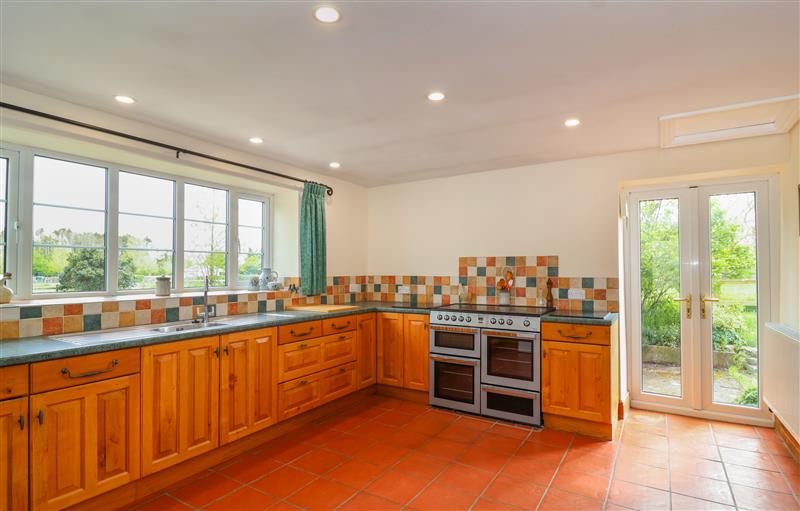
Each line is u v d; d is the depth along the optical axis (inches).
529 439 128.6
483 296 176.4
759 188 139.6
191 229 144.5
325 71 87.6
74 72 87.0
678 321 152.9
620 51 79.1
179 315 126.6
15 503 75.3
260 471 108.3
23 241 104.3
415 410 156.1
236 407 115.7
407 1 63.8
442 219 187.6
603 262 152.2
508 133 127.5
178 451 101.3
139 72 87.4
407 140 134.0
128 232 127.0
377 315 174.1
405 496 96.3
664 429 136.5
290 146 140.6
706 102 103.6
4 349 81.9
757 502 93.4
